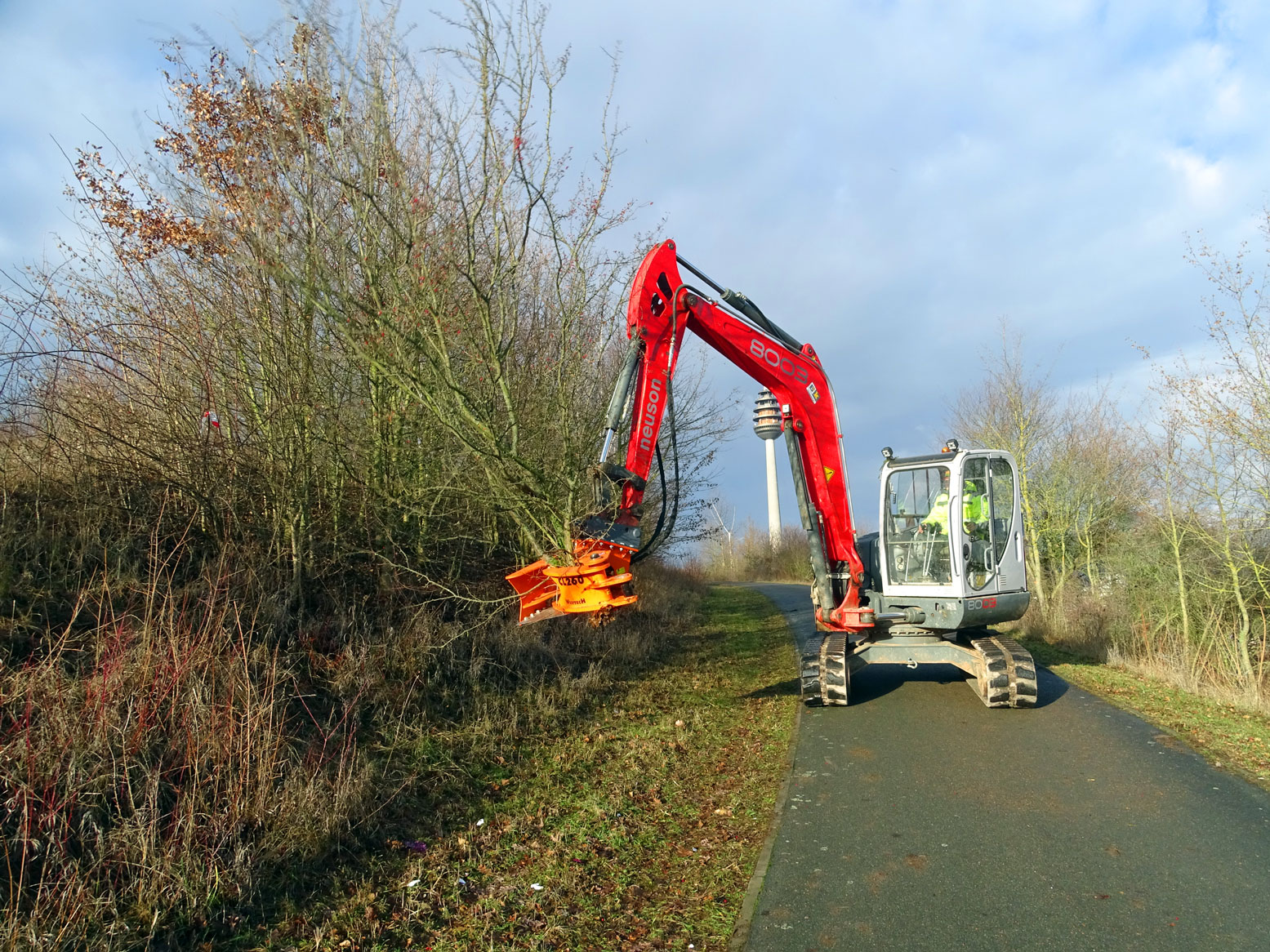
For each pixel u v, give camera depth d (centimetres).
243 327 796
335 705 680
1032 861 507
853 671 1012
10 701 476
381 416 927
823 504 989
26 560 644
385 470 936
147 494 753
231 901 435
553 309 1024
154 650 553
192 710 519
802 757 758
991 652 919
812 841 554
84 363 727
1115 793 627
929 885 480
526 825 586
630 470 745
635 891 493
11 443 684
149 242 812
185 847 435
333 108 743
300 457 823
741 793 666
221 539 768
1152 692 1009
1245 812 581
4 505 657
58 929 376
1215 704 952
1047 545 2059
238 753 514
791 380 966
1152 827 556
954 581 946
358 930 432
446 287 807
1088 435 2022
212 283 798
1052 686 1046
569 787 665
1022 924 430
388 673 770
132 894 415
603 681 1003
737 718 923
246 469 784
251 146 742
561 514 822
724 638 1555
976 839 545
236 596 715
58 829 429
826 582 979
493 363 807
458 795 621
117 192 805
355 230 795
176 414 770
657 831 587
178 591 682
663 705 961
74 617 554
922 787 656
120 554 675
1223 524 1191
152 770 484
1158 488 1346
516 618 1017
